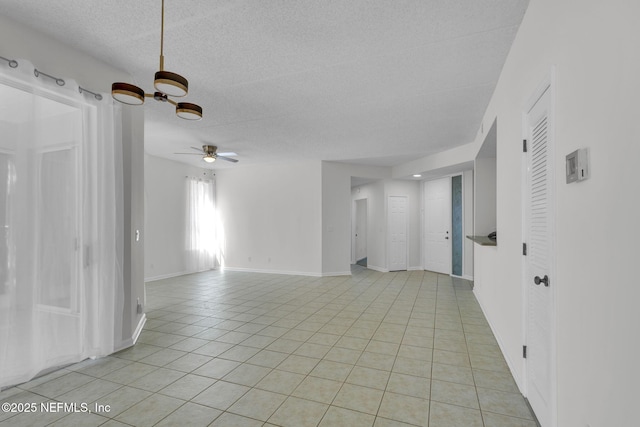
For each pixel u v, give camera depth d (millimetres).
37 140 2197
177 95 1955
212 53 2594
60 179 2406
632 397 887
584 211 1193
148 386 2326
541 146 1748
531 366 1996
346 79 3043
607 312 1026
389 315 4102
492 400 2135
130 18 2158
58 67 2418
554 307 1482
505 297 2727
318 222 6945
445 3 1991
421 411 2018
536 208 1849
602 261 1060
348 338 3299
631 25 892
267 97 3455
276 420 1929
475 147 5043
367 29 2268
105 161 2670
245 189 7730
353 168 7289
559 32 1446
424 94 3377
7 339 2107
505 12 2072
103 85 2748
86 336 2646
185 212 7195
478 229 5168
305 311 4297
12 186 2100
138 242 3338
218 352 2945
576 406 1263
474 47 2494
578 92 1247
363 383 2373
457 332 3457
